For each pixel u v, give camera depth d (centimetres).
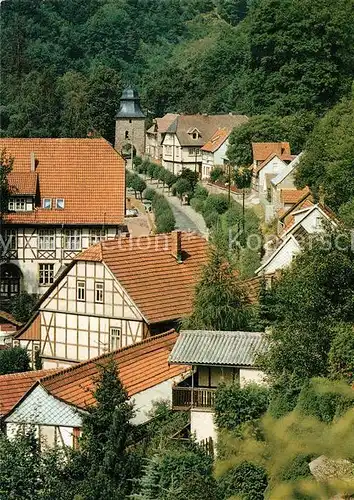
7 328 14338
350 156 15512
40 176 16288
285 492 7012
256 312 9819
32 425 8550
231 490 7319
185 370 9475
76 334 11494
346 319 8288
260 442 7562
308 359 7950
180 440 8100
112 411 8062
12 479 7988
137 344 9994
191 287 11262
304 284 8400
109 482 7581
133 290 11088
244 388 8156
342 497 6862
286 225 14138
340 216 12381
